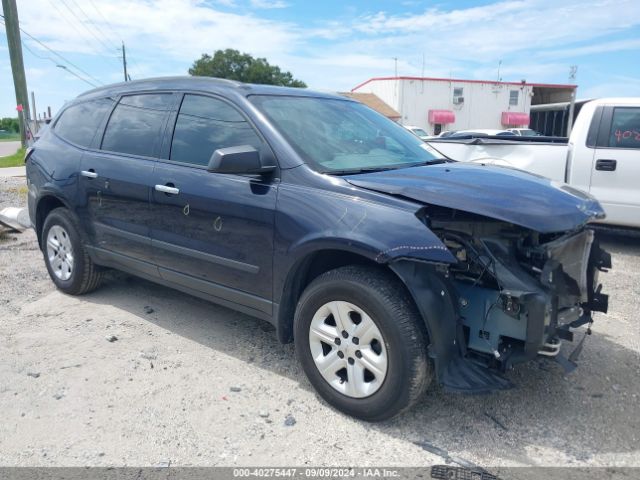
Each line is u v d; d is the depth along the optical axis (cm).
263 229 333
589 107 718
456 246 300
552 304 289
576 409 324
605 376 363
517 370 369
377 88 4188
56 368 366
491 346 297
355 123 405
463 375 288
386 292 285
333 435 295
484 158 784
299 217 315
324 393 319
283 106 376
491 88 4144
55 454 279
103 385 345
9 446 285
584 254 330
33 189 522
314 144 351
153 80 448
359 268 303
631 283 568
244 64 4988
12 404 323
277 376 359
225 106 377
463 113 4128
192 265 385
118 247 443
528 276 290
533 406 326
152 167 406
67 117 523
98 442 288
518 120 4203
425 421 309
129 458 276
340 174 327
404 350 279
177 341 411
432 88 4009
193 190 371
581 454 282
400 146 405
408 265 281
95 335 420
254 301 352
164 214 394
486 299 296
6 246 705
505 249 293
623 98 699
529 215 280
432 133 4059
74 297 506
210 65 4916
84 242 476
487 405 326
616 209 697
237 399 331
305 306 320
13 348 395
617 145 691
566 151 727
